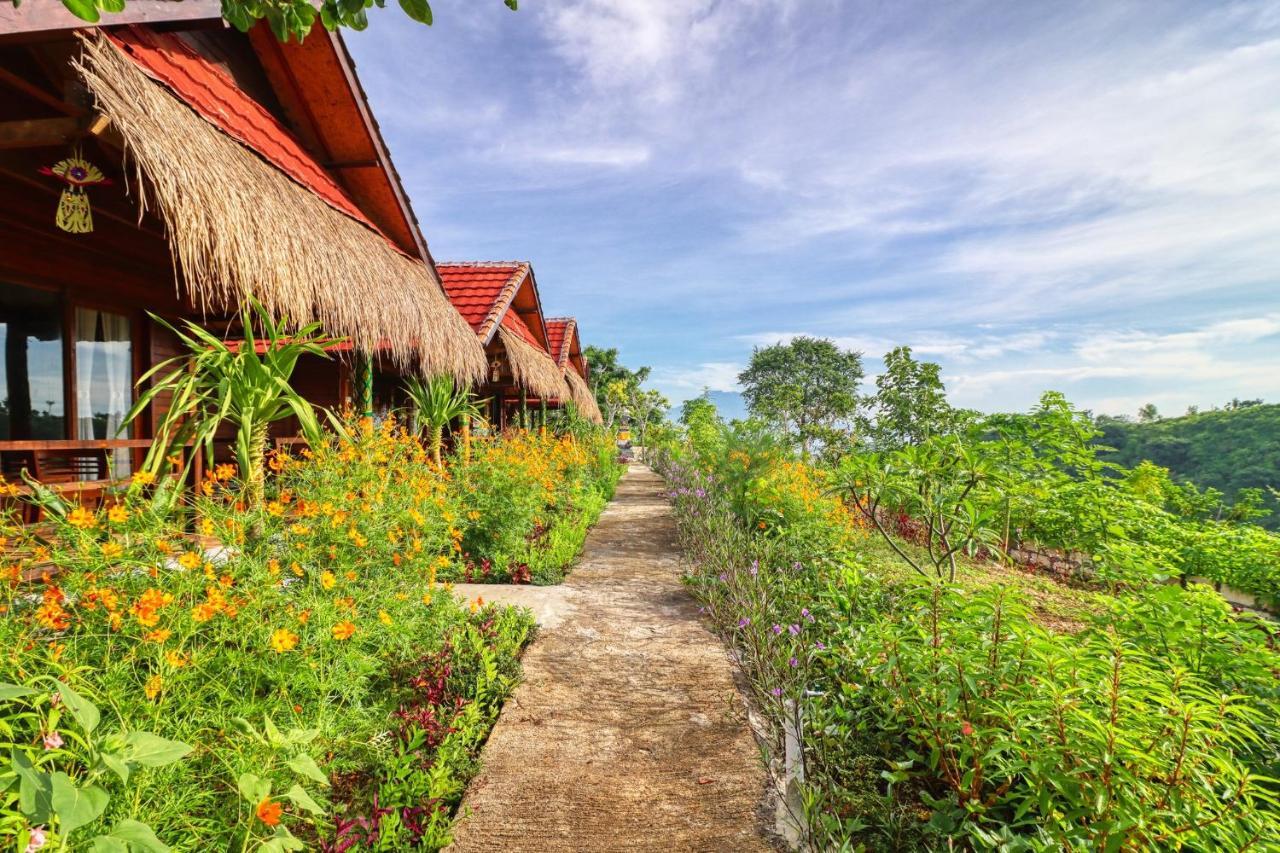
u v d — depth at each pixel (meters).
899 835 2.23
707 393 26.45
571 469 10.42
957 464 4.59
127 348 5.81
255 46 5.80
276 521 2.98
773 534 7.42
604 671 3.78
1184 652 3.06
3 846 1.14
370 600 3.13
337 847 1.95
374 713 2.77
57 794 1.04
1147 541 7.29
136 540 2.31
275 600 2.42
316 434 3.97
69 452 5.00
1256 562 6.74
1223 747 2.06
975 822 2.27
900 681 2.81
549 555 6.30
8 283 4.62
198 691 2.01
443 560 3.92
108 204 3.68
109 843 1.09
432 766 2.55
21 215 4.17
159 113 2.78
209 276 3.14
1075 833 1.88
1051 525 8.05
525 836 2.32
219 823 1.79
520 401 12.73
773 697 3.10
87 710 1.20
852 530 8.02
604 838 2.31
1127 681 2.12
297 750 1.87
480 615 4.36
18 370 4.75
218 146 3.46
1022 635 2.45
